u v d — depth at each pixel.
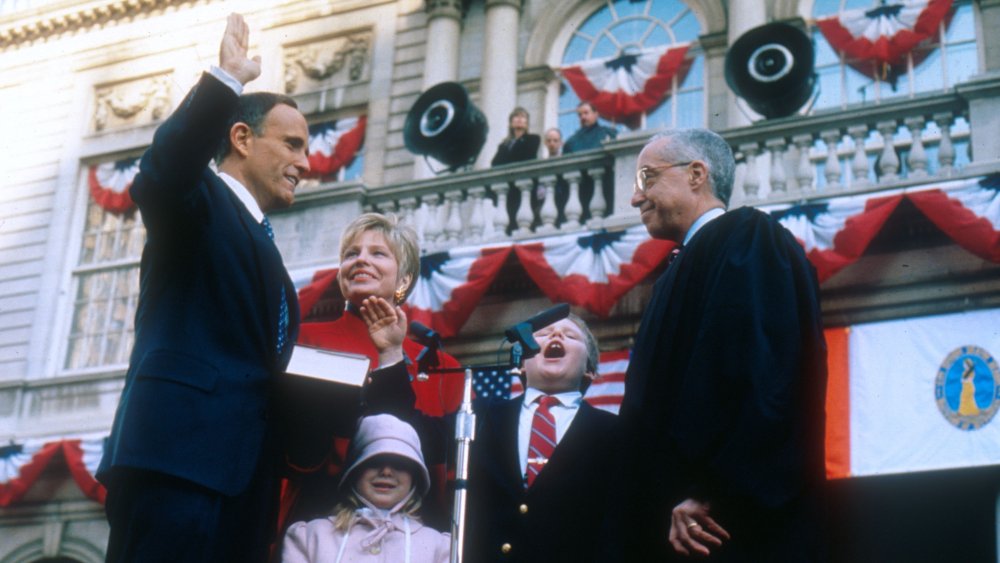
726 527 3.38
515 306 12.56
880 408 10.21
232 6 18.64
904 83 13.70
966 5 13.73
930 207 10.51
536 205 13.05
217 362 3.40
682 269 3.79
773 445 3.32
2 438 16.81
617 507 3.70
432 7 17.03
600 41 16.05
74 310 18.05
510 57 16.28
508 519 4.28
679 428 3.44
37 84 19.67
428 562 4.12
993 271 10.70
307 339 4.99
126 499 3.28
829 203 10.86
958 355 10.15
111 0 19.42
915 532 11.43
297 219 13.69
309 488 4.45
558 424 4.64
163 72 19.02
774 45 12.20
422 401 5.31
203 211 3.44
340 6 17.78
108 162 18.75
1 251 18.64
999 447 9.68
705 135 4.22
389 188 13.52
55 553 15.30
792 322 3.49
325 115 17.23
